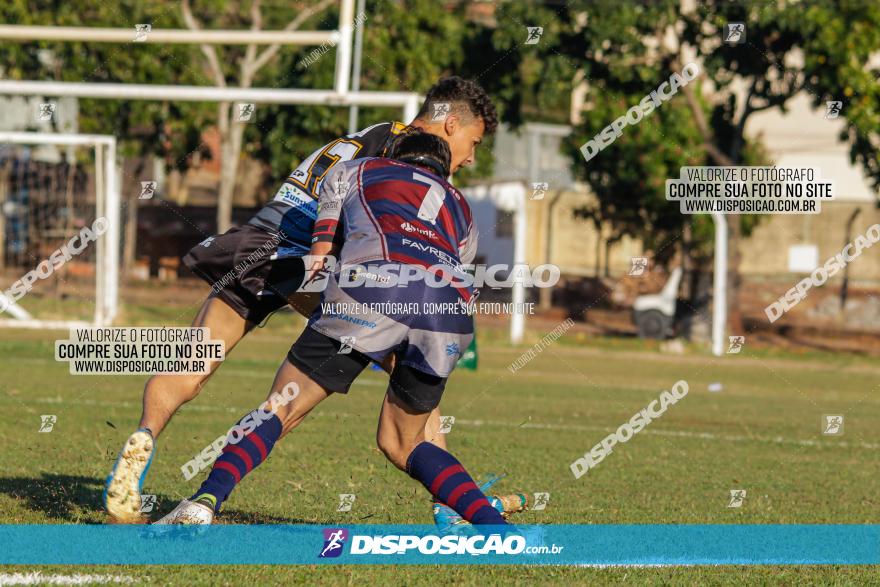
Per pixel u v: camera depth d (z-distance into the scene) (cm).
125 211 5344
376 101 2892
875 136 4856
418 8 4844
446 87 1049
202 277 1149
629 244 6481
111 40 2700
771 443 2080
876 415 2712
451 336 923
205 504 923
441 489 962
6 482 1283
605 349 4641
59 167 4838
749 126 7162
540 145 6381
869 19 4569
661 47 4778
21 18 4700
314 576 892
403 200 947
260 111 4922
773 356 4688
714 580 933
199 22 5103
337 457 1597
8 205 4809
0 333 3922
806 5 4584
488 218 6209
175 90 2911
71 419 1934
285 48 4953
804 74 4688
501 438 1942
